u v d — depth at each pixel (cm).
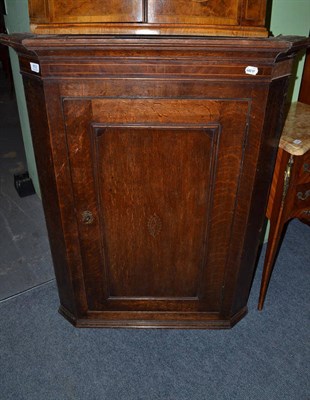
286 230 215
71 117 104
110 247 133
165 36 100
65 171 113
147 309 150
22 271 186
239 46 92
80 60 95
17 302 167
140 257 135
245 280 146
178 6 98
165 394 130
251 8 101
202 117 105
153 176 116
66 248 130
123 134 108
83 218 123
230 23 102
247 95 102
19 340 148
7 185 263
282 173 133
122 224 127
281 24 146
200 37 99
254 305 166
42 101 103
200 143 110
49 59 94
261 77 99
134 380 135
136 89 100
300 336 152
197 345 147
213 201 121
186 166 114
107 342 148
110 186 118
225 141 109
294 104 165
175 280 141
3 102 437
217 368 139
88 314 151
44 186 122
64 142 108
